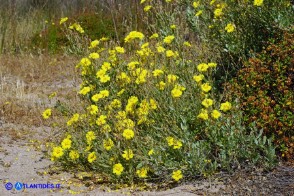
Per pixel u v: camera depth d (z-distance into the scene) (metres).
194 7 6.34
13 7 13.63
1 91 8.77
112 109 5.26
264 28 5.84
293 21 5.67
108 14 12.82
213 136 4.90
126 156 4.77
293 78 5.21
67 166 5.46
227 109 4.96
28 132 6.80
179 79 5.51
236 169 4.90
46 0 13.96
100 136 5.16
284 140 4.98
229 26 5.65
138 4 11.77
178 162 4.86
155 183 4.95
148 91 5.27
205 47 6.23
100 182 5.09
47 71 10.64
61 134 6.39
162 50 5.59
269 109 5.09
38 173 5.39
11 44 12.70
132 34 5.67
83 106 5.74
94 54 5.56
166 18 6.58
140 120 5.04
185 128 4.87
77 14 13.23
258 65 5.37
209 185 4.75
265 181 4.68
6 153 6.01
